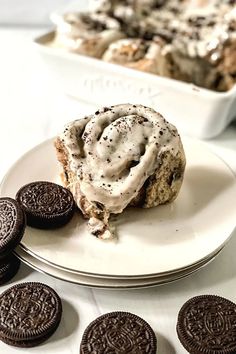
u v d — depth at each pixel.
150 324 0.44
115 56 0.68
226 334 0.42
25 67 0.78
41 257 0.45
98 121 0.50
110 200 0.47
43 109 0.69
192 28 0.74
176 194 0.51
